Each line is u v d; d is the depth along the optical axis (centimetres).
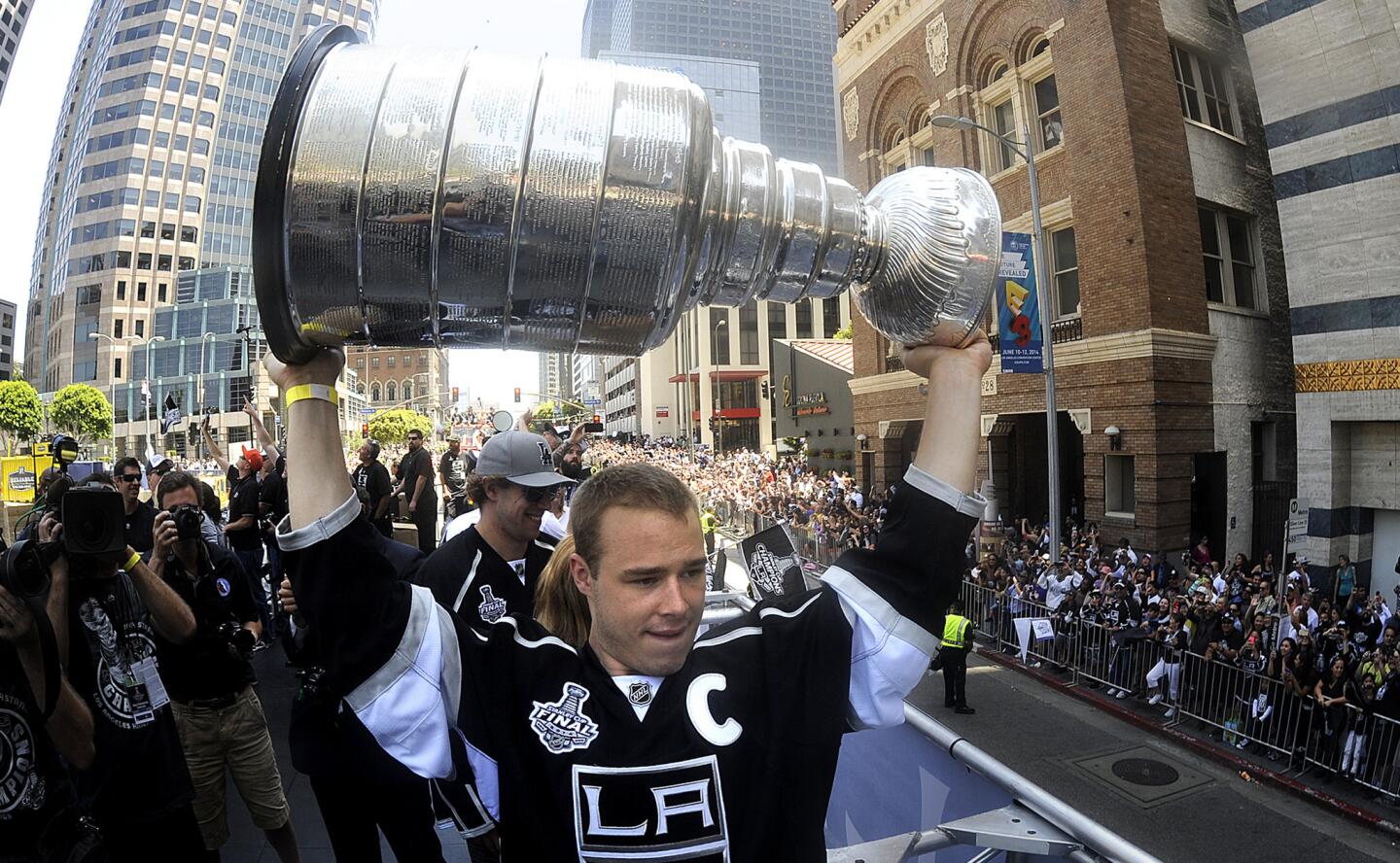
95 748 235
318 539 111
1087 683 1120
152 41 8300
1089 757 904
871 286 132
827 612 123
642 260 108
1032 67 1677
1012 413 1764
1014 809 157
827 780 116
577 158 104
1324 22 1238
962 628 1047
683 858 104
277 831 332
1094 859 139
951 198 128
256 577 683
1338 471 1275
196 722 316
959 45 1825
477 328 116
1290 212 1306
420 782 209
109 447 6062
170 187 8300
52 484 295
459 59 111
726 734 111
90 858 195
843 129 2278
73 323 7994
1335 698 812
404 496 877
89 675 244
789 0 11462
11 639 179
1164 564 1323
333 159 101
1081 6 1534
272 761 334
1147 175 1473
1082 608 1155
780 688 116
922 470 129
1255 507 1586
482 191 102
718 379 5238
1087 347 1561
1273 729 868
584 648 119
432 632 117
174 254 8269
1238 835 732
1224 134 1617
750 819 109
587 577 116
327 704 201
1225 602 1015
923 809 191
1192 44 1591
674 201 107
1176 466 1468
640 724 110
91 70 8944
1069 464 1981
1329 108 1248
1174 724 966
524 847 109
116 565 238
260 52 8975
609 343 121
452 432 5784
